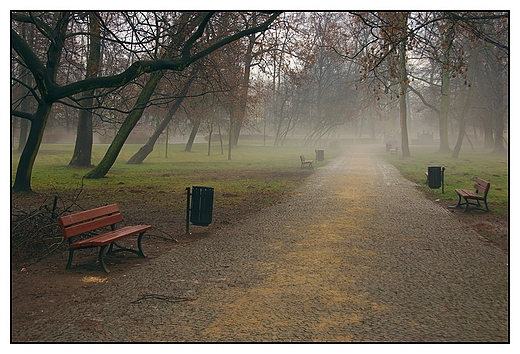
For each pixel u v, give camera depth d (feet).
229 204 47.34
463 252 26.81
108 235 24.63
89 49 77.20
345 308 17.89
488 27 82.43
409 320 16.71
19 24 71.51
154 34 49.70
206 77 63.31
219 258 25.77
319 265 24.00
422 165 106.11
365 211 41.98
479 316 17.10
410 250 27.30
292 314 17.31
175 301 18.88
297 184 66.80
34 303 18.78
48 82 39.37
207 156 143.74
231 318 16.99
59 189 61.26
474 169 94.99
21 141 132.26
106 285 21.15
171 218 39.55
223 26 60.29
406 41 49.88
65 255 26.76
